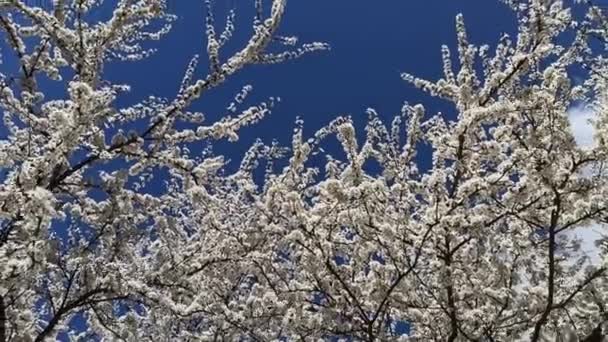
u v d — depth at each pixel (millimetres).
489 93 6785
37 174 5004
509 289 6418
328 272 6660
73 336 7828
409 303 6555
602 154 6137
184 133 6633
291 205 6219
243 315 6629
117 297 6348
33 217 4754
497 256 6590
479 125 6582
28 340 5746
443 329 6727
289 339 6867
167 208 7531
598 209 6293
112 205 6539
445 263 6336
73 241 6887
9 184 5484
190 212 8477
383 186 6012
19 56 6633
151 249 7805
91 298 6684
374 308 6785
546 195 6332
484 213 6199
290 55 6730
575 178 6238
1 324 5645
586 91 6457
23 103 6605
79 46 6305
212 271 7520
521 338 7113
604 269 6262
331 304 6660
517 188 6125
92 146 6016
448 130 7141
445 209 6066
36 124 6246
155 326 6945
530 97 6082
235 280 8211
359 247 6871
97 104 5035
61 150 4965
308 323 6559
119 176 6520
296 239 6238
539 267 7312
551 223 6207
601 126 6387
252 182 8094
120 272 6379
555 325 6852
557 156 6211
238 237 7176
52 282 6914
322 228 6555
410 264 6344
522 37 6707
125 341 6426
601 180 6438
